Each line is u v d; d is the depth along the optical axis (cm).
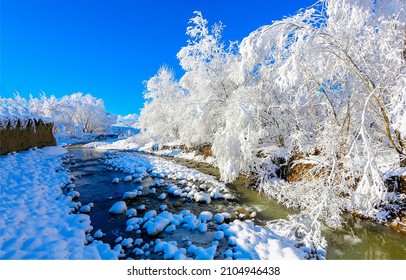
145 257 430
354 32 587
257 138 890
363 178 514
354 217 635
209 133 1385
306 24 581
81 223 532
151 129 2281
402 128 449
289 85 579
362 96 644
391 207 596
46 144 1692
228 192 866
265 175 898
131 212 620
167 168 1252
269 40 589
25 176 830
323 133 710
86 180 976
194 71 1395
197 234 530
